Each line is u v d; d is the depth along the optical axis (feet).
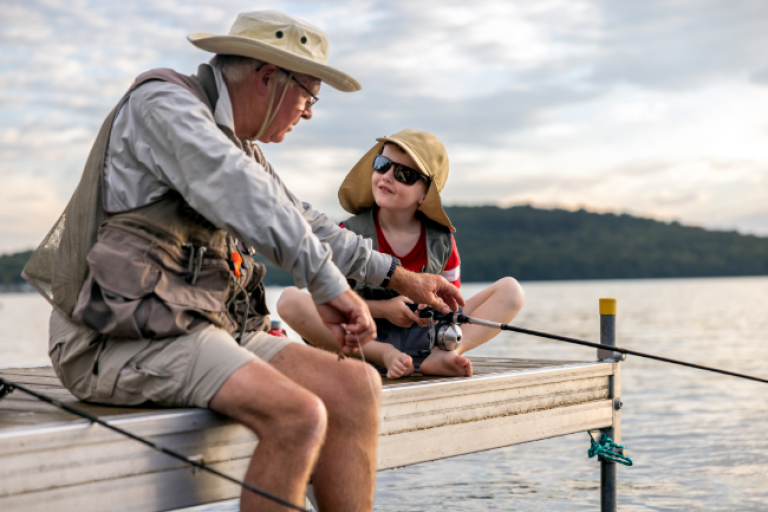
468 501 13.84
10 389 6.11
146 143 6.34
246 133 7.32
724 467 16.49
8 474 5.40
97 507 5.87
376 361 10.29
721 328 70.79
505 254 445.37
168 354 6.26
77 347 6.51
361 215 11.41
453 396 8.87
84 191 6.52
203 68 6.95
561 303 145.28
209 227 6.66
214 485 6.59
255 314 7.58
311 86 7.27
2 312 155.22
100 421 5.54
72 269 6.43
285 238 6.05
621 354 11.87
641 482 15.29
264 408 5.93
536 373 10.16
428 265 10.94
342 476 6.56
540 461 17.80
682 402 26.73
